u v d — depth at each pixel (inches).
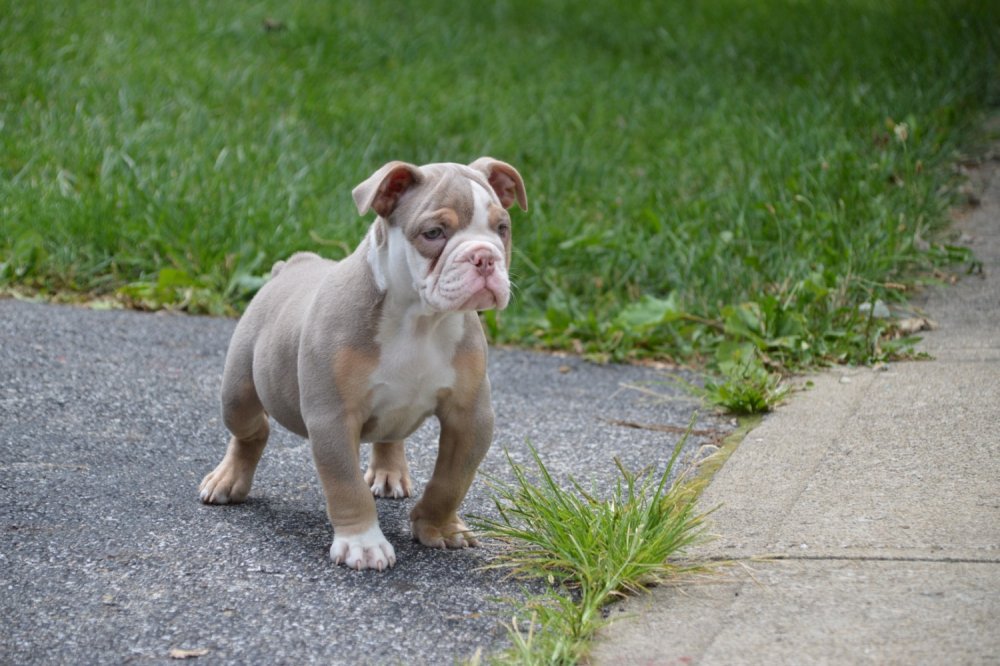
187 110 541.3
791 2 898.7
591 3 872.9
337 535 221.0
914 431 273.9
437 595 206.4
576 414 315.0
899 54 686.5
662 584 205.5
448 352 221.5
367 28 713.6
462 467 227.0
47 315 383.9
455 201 211.6
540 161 533.0
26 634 189.3
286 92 593.3
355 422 220.5
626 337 377.7
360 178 489.7
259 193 453.1
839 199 446.9
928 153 504.1
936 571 199.8
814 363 344.2
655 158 539.8
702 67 712.4
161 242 430.0
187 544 226.2
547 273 426.9
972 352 339.3
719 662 175.5
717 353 353.4
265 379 234.8
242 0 724.0
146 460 273.0
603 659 179.3
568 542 213.3
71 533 228.8
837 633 181.3
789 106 588.4
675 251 425.4
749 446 278.7
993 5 803.4
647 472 267.4
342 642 188.4
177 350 361.4
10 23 598.9
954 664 169.3
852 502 235.1
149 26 648.4
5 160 478.6
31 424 289.6
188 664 181.2
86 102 531.8
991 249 438.6
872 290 387.2
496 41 753.0
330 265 246.2
